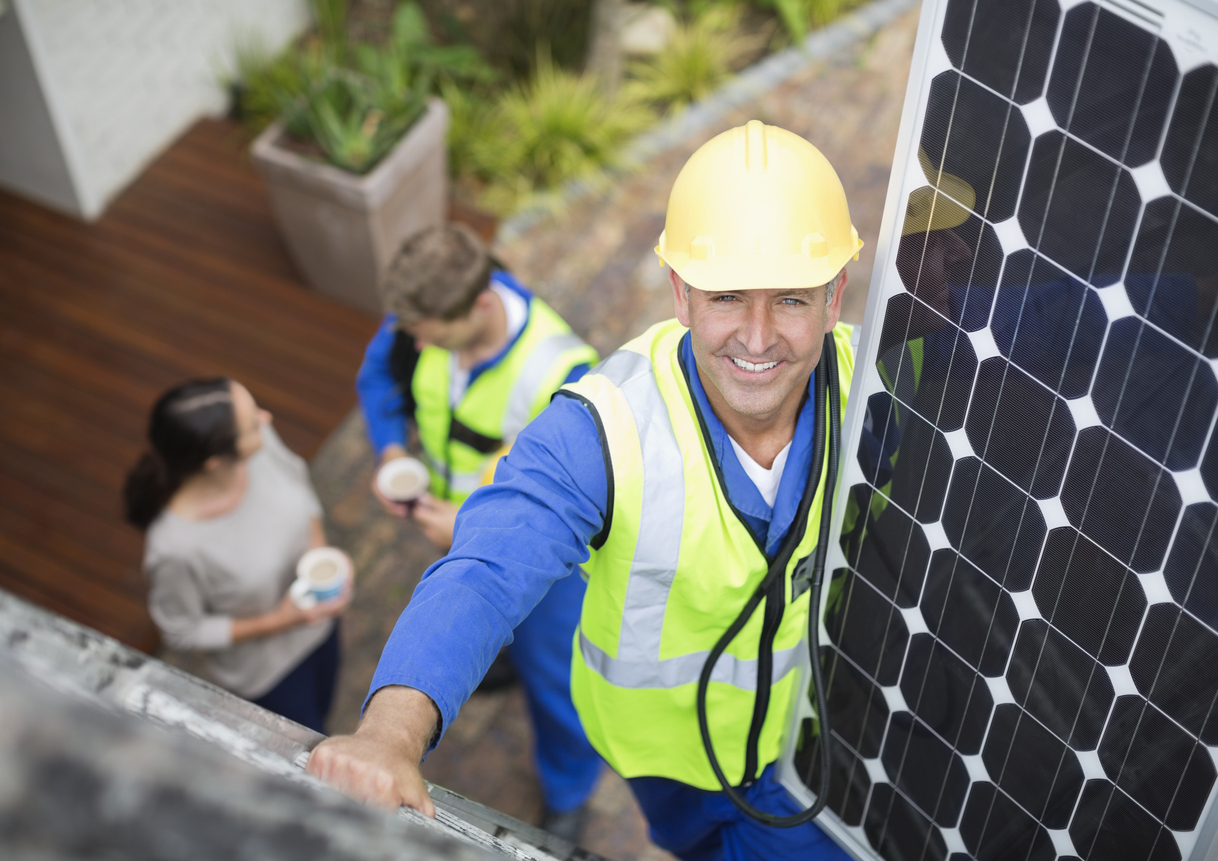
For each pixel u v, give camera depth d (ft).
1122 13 2.65
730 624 4.66
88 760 0.86
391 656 3.59
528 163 18.08
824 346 4.20
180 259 16.55
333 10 19.47
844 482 4.27
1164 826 3.80
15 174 16.94
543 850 3.10
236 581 8.84
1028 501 3.59
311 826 1.01
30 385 14.90
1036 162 3.01
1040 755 4.12
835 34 20.51
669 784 5.77
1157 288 2.91
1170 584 3.31
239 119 18.72
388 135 15.12
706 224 3.77
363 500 14.01
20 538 13.33
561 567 4.07
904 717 4.62
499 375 8.81
